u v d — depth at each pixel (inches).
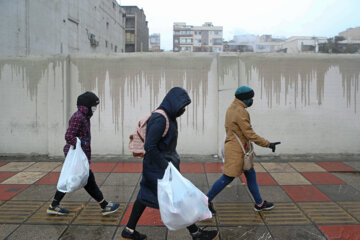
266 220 131.3
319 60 221.6
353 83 223.9
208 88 225.0
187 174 193.2
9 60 229.3
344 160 219.9
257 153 229.1
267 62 221.0
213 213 136.3
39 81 229.8
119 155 232.4
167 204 94.3
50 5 466.9
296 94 223.6
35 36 413.1
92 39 705.0
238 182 177.9
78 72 227.5
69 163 125.9
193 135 228.7
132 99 227.6
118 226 126.3
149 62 224.5
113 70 226.5
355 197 155.3
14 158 231.1
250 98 131.6
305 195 158.2
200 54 223.1
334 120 226.1
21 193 162.4
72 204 147.9
